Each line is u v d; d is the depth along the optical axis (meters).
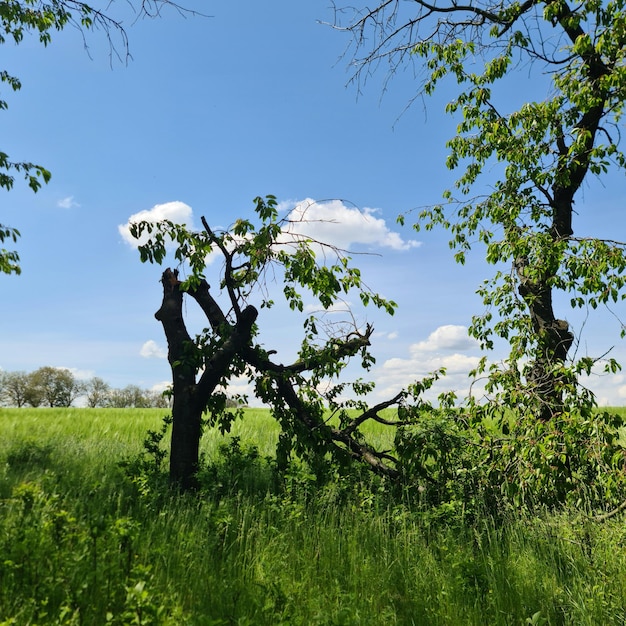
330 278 7.21
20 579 3.72
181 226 7.11
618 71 7.38
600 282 6.92
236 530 5.20
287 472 7.34
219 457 9.68
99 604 3.59
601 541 5.11
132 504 6.43
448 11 9.05
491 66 8.94
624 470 5.51
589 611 3.96
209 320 8.40
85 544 4.20
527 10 8.77
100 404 79.44
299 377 8.21
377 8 8.91
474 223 9.52
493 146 9.35
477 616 3.95
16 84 11.89
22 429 14.69
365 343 8.53
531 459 5.78
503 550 5.17
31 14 10.90
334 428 8.07
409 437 6.56
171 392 8.59
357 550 5.09
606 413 5.88
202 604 3.86
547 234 7.86
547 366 7.21
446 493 6.66
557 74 8.89
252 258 7.27
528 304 8.48
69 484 7.01
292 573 4.50
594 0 7.72
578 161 8.17
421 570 4.66
